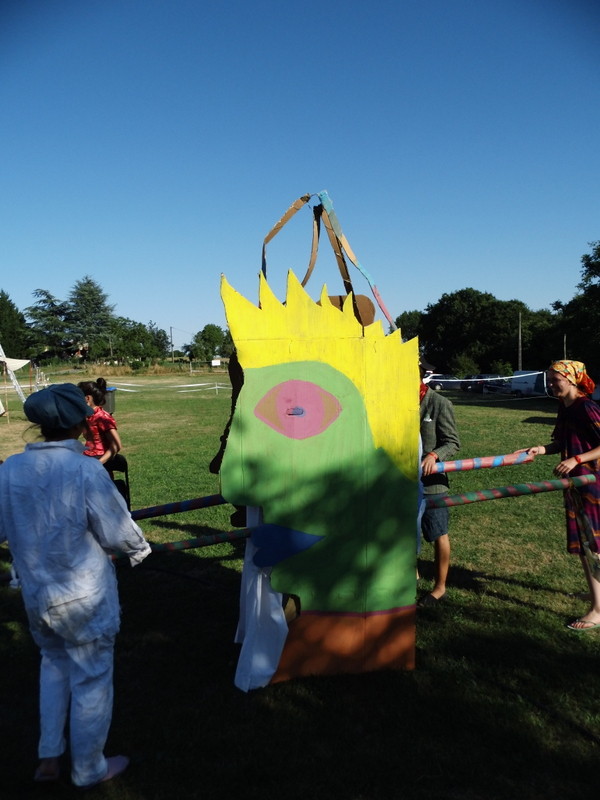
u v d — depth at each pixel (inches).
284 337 118.5
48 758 90.3
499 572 183.0
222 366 2469.2
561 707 111.3
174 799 90.0
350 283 134.3
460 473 340.8
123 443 488.4
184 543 113.8
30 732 106.7
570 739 102.5
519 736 102.7
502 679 120.6
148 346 3036.4
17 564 89.1
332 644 123.0
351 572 121.6
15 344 3225.9
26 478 88.0
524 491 132.9
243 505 126.0
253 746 101.6
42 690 91.7
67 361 3011.8
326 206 131.9
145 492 300.5
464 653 131.6
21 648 136.5
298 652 122.1
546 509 255.1
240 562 195.5
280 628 119.8
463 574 181.8
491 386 1174.3
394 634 124.4
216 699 115.6
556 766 95.9
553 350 1274.6
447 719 108.2
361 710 110.8
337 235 131.7
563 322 1137.4
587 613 147.4
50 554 86.7
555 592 166.6
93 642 89.7
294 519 119.3
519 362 1616.6
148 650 136.0
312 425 119.2
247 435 117.0
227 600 164.2
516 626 144.5
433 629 143.4
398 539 123.2
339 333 120.0
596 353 1064.8
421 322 2349.9
